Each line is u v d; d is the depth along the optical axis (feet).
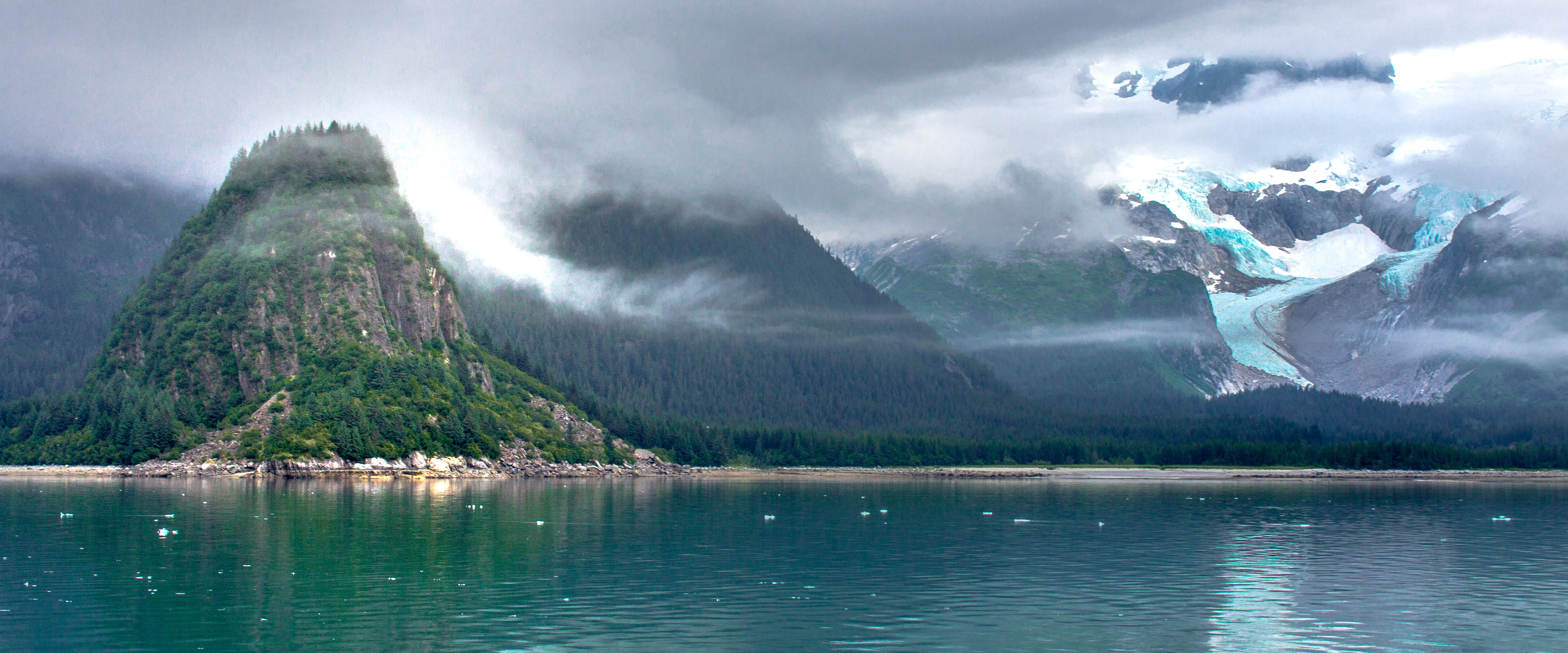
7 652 263.49
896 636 288.92
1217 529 549.95
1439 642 292.40
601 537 471.21
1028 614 317.83
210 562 382.42
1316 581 380.17
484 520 528.22
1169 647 282.97
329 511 555.69
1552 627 309.22
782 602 330.13
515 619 301.84
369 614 303.89
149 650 266.16
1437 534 538.88
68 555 394.11
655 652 269.03
